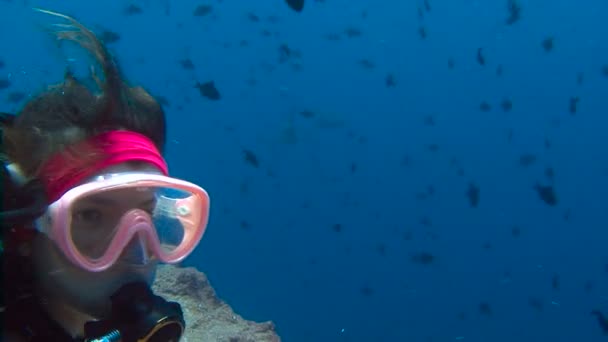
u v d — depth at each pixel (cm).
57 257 130
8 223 119
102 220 136
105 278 135
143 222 136
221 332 400
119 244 132
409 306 1614
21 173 129
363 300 1625
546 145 1091
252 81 1425
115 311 134
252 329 422
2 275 124
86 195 126
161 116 162
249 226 1129
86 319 141
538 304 1083
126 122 144
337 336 1403
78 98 139
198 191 151
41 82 143
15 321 125
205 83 596
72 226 132
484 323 1565
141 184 134
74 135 134
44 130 133
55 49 145
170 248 154
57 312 135
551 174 826
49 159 130
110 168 133
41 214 122
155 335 138
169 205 155
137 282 139
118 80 144
